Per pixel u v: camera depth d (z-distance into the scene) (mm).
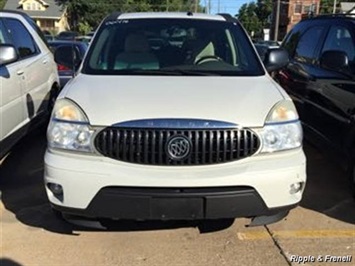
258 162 3441
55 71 7289
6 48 4828
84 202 3410
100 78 4074
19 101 5457
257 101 3635
